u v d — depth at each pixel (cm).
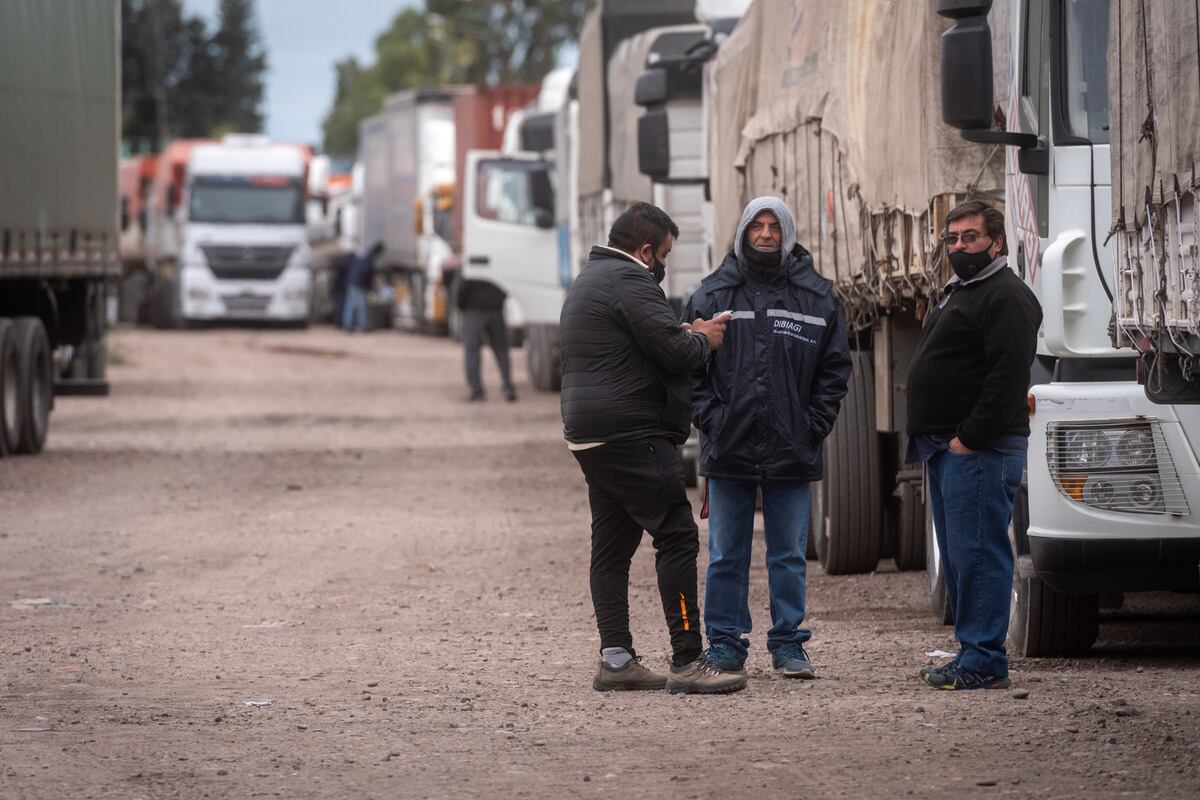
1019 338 1205
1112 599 1645
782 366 1265
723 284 1277
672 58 2647
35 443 3291
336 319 8600
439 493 2716
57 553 2116
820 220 1858
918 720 1161
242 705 1263
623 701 1259
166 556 2092
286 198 8031
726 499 1285
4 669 1416
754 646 1487
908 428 1269
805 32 1903
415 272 7731
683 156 2908
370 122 8419
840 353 1279
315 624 1638
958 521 1242
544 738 1141
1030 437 1291
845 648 1463
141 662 1446
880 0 1584
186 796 1007
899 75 1523
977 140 1302
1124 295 1177
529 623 1633
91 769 1071
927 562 1633
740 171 2238
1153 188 1096
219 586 1870
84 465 3119
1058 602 1377
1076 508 1272
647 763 1067
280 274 8012
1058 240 1278
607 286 1256
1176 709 1179
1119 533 1269
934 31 1419
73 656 1474
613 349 1259
